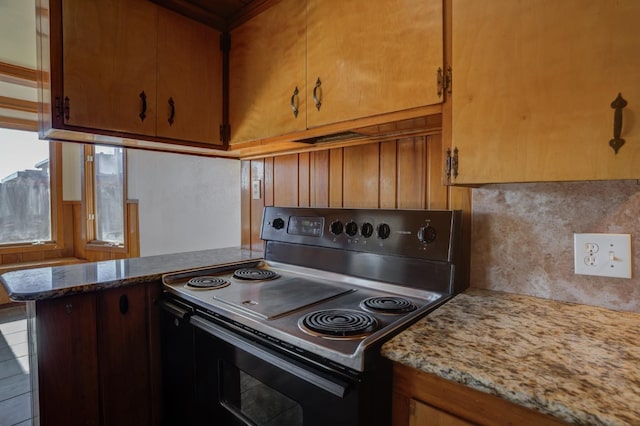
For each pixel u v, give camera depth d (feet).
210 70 5.41
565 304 3.33
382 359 2.57
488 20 2.83
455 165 3.03
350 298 4.00
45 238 13.60
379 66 3.63
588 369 2.07
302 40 4.39
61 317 4.11
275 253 5.68
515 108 2.71
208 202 8.05
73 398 4.23
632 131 2.27
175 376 4.68
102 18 4.35
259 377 3.34
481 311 3.16
